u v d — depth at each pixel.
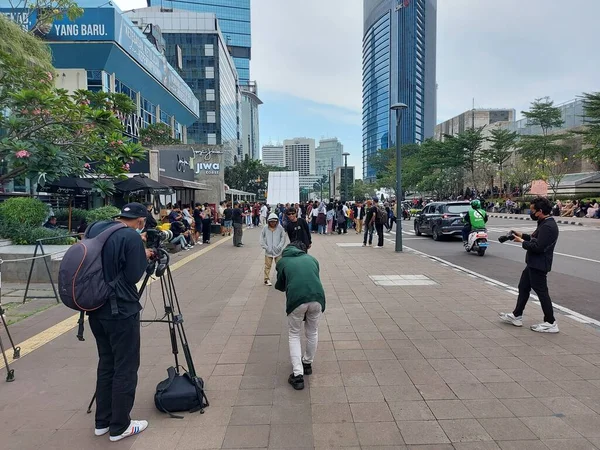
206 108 73.75
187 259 12.86
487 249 15.04
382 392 3.88
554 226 5.28
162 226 14.12
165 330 5.83
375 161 95.19
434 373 4.27
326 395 3.85
